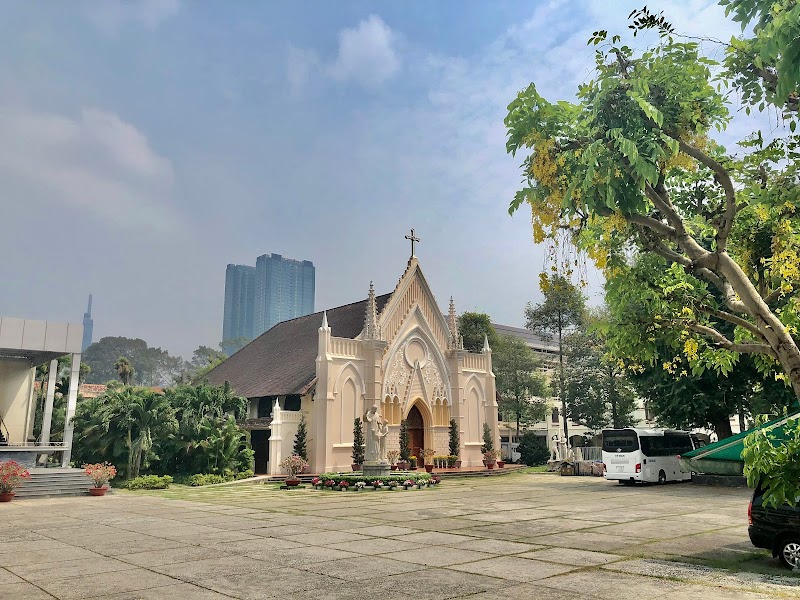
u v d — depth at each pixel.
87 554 11.45
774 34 7.43
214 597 8.17
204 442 32.53
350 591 8.47
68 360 39.41
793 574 9.62
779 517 10.13
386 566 10.18
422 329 41.94
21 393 34.72
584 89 10.70
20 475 23.95
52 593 8.42
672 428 36.88
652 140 9.88
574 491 26.81
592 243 12.25
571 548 12.02
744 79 10.24
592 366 48.19
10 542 13.09
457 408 42.47
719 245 10.43
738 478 28.94
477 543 12.61
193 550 11.80
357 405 37.31
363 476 28.56
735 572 9.76
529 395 54.72
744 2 8.46
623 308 12.99
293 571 9.79
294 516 17.58
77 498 24.55
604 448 30.89
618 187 10.27
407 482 28.38
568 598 8.05
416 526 15.30
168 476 30.22
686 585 8.80
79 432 32.84
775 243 11.36
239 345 137.25
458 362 43.16
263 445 38.56
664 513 18.11
